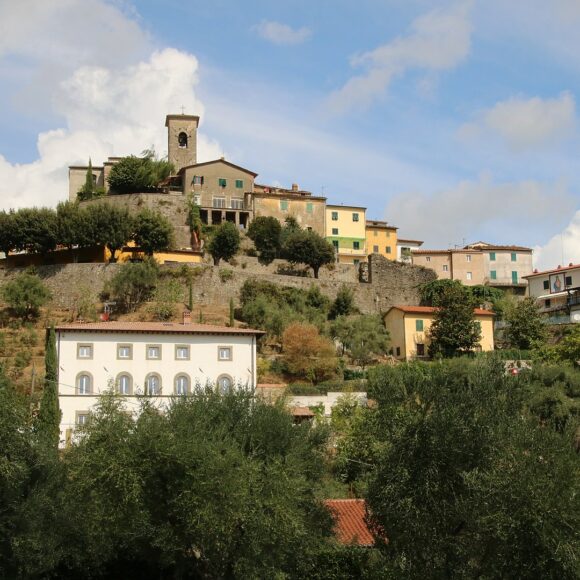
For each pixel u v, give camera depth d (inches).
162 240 4202.8
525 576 1129.4
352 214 5216.5
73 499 1492.4
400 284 4468.5
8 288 3624.5
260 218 4660.4
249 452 1520.7
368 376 2967.5
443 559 1215.6
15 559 1446.9
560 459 1171.9
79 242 4030.5
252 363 2721.5
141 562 1659.7
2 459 1421.0
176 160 5457.7
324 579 1534.2
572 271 4421.8
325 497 1571.1
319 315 3850.9
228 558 1409.9
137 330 2635.3
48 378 2458.2
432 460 1236.5
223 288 3983.8
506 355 3390.7
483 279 5162.4
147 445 1398.9
